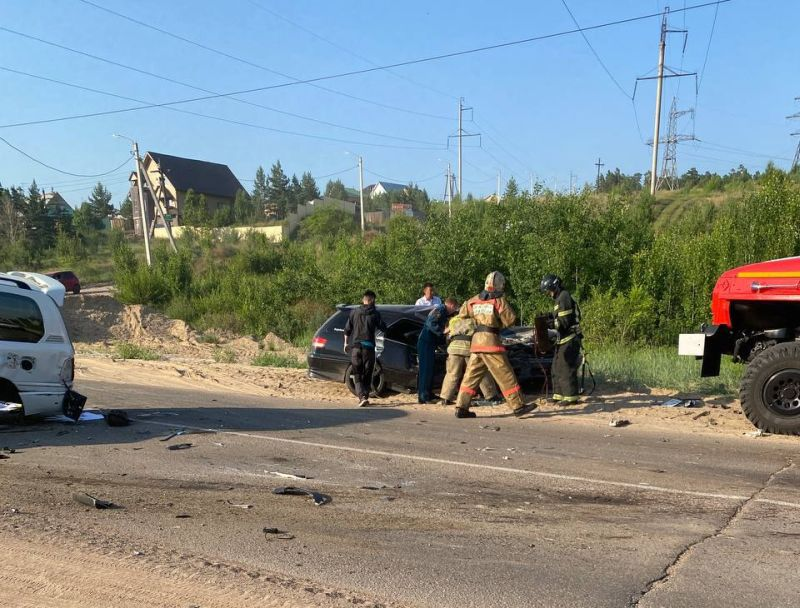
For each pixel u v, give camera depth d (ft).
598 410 32.94
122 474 21.02
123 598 12.46
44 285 31.96
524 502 18.48
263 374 47.91
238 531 16.03
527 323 60.64
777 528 16.39
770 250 52.75
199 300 88.12
